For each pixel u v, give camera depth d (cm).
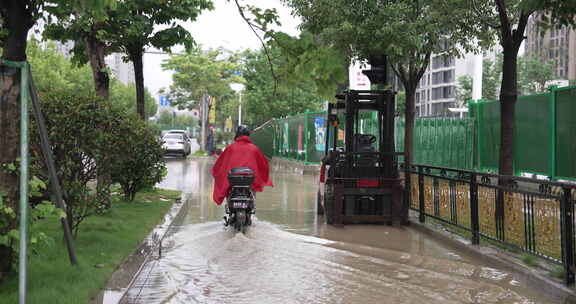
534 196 689
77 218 748
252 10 408
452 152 2031
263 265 720
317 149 2670
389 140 1147
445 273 694
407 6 1171
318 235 976
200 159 3709
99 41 1116
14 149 524
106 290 566
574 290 576
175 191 1537
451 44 1359
